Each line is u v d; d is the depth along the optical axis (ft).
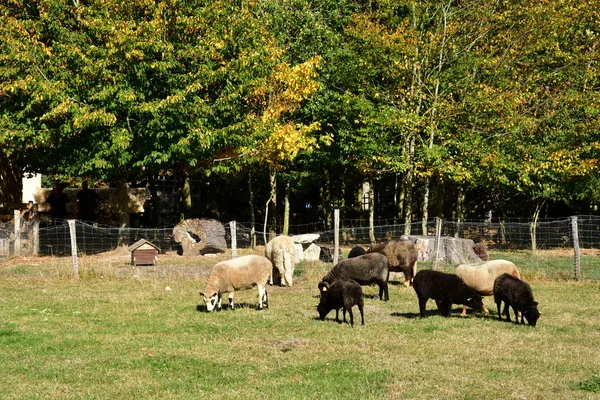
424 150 84.12
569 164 87.04
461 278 46.62
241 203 131.13
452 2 94.07
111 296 53.98
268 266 48.24
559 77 92.58
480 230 104.47
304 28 93.61
